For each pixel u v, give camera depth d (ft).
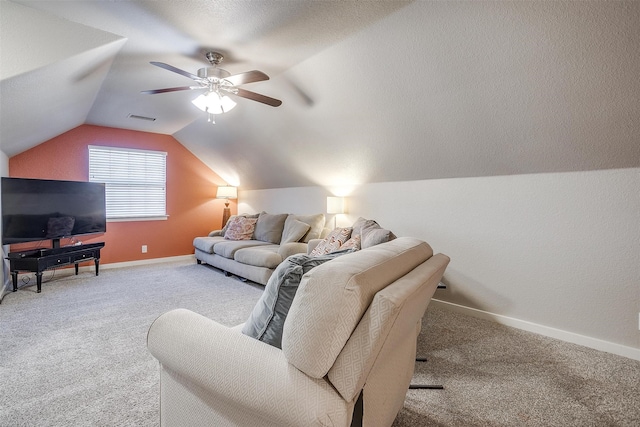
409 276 3.83
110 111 13.83
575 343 8.28
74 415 5.28
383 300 2.95
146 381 6.30
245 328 4.20
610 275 7.80
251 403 3.18
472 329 9.17
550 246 8.68
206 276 14.98
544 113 7.23
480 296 10.11
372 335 2.94
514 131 8.02
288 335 3.13
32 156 14.47
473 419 5.33
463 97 7.88
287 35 7.59
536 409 5.60
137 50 8.30
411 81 8.20
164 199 18.48
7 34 6.41
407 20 6.80
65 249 13.34
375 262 3.69
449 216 10.75
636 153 7.07
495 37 6.38
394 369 4.45
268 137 14.06
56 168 15.07
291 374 3.10
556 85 6.59
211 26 7.16
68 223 14.01
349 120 10.65
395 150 10.78
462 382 6.43
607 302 7.86
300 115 11.67
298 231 13.97
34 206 12.84
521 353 7.69
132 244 17.43
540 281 8.89
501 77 7.01
